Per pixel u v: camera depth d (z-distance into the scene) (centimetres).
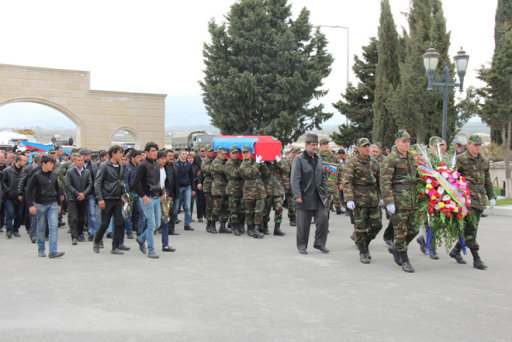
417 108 1977
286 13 3812
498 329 505
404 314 550
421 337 479
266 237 1158
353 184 860
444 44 2033
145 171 886
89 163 1154
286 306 578
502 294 642
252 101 3600
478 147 840
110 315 545
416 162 813
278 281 703
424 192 825
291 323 517
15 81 3017
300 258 884
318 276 736
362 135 2944
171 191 1198
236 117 3647
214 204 1227
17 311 561
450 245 858
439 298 618
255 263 836
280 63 3619
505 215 1521
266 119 3697
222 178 1230
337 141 3022
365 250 862
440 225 844
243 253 936
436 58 1480
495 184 2591
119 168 954
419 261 872
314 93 3709
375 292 645
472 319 535
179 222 1466
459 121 2073
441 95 1973
